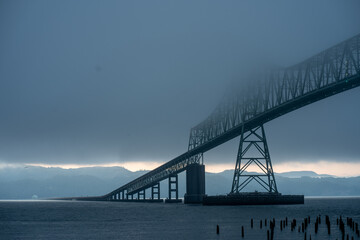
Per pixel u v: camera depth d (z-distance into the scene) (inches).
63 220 6235.2
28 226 5315.0
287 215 6186.0
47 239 3991.1
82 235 4229.8
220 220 5467.5
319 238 3676.2
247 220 5388.8
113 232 4426.7
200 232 4222.4
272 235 3567.9
